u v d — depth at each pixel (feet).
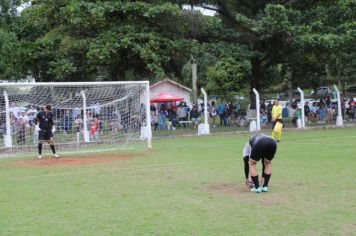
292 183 53.21
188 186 53.21
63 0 133.80
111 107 115.75
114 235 34.50
